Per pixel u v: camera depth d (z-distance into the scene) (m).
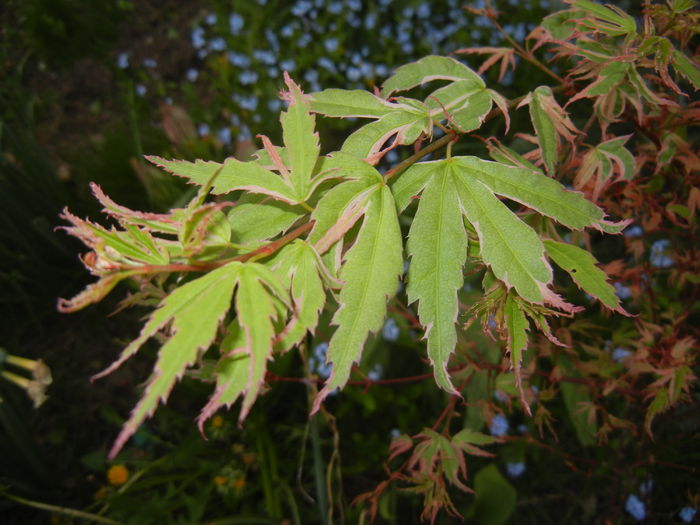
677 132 0.22
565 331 0.26
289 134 0.14
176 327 0.11
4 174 0.40
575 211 0.14
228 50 0.55
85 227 0.11
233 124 0.51
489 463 0.37
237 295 0.12
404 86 0.17
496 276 0.14
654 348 0.24
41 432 0.39
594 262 0.14
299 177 0.14
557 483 0.37
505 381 0.26
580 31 0.18
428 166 0.15
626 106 0.21
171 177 0.42
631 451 0.35
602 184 0.19
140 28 0.57
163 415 0.38
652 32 0.16
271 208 0.14
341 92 0.16
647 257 0.34
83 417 0.39
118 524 0.33
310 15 0.56
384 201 0.14
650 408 0.22
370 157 0.15
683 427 0.35
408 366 0.39
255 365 0.11
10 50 0.55
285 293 0.12
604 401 0.35
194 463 0.37
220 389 0.12
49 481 0.36
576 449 0.38
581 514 0.36
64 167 0.47
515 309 0.14
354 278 0.13
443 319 0.13
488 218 0.14
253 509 0.36
